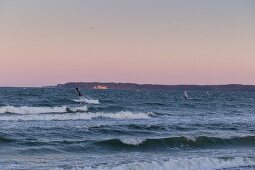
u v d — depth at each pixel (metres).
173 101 87.00
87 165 18.75
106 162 19.91
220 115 54.47
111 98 90.62
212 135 31.06
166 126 35.50
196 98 112.62
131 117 46.16
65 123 36.72
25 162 19.80
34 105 55.28
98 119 42.41
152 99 93.75
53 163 19.67
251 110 68.00
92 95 107.88
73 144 24.92
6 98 70.06
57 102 61.97
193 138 27.47
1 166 18.47
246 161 21.81
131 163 19.08
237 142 28.56
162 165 19.38
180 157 21.55
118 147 25.30
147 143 26.03
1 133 27.92
